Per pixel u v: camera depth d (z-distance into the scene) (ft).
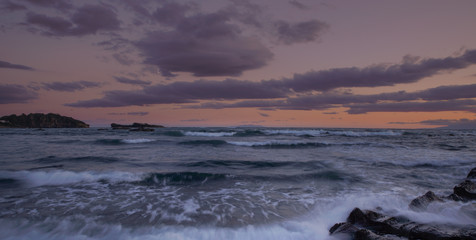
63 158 45.06
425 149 67.10
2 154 50.01
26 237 16.05
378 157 49.83
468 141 101.24
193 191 26.73
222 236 16.43
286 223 18.62
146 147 67.31
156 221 18.69
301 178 31.94
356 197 24.43
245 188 27.91
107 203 22.52
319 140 97.04
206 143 77.51
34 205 21.62
